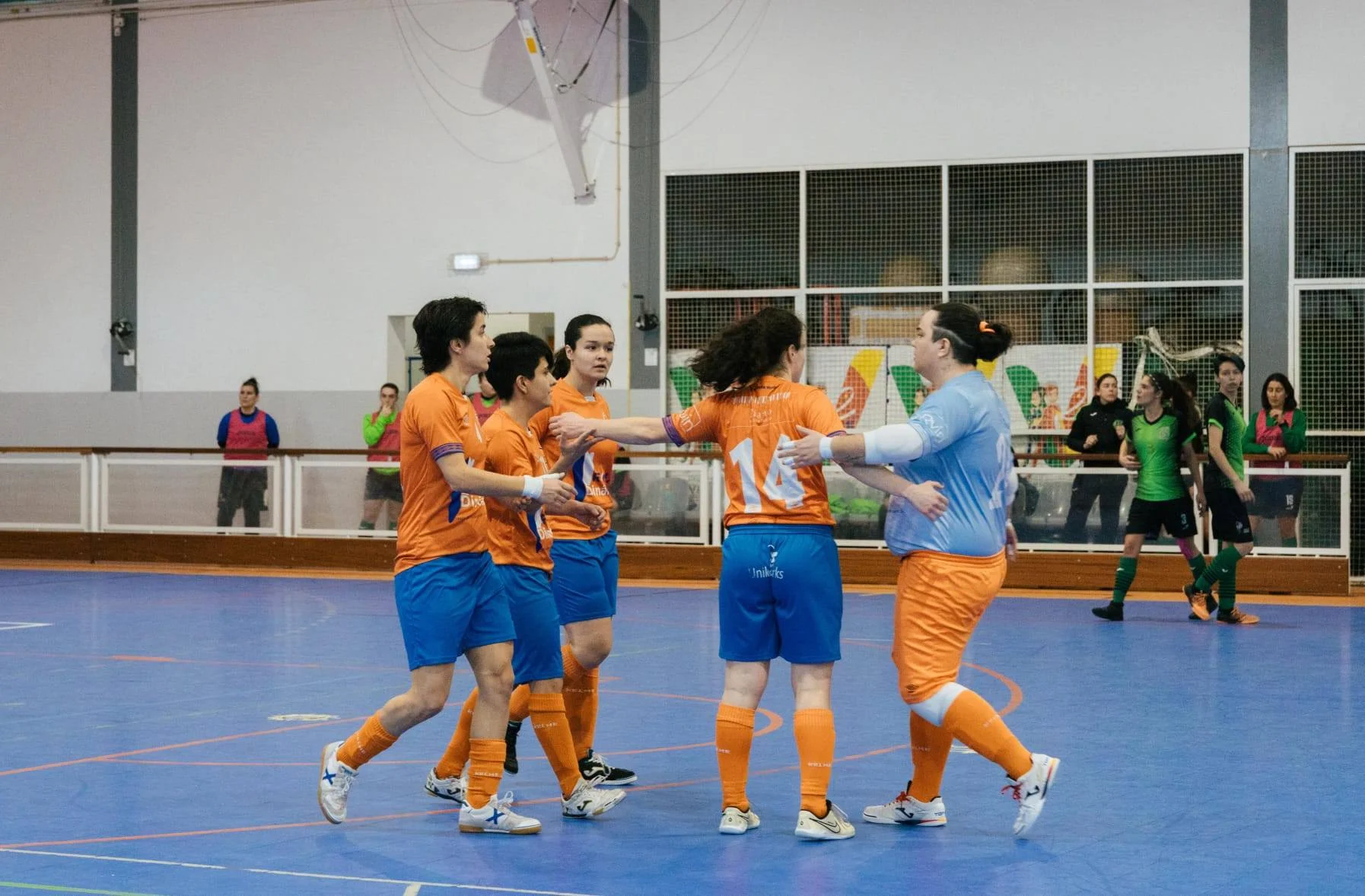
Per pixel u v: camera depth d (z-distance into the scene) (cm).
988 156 1521
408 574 469
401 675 831
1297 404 1366
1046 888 403
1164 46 1475
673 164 1600
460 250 1666
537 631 493
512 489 461
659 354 1605
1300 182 1444
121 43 1761
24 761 589
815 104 1564
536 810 507
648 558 1439
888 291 1548
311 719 689
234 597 1279
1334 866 425
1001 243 1520
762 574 469
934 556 465
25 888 399
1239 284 1455
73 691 775
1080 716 684
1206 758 588
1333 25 1434
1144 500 1089
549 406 552
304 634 1020
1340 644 953
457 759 513
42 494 1633
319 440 1703
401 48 1677
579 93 1627
